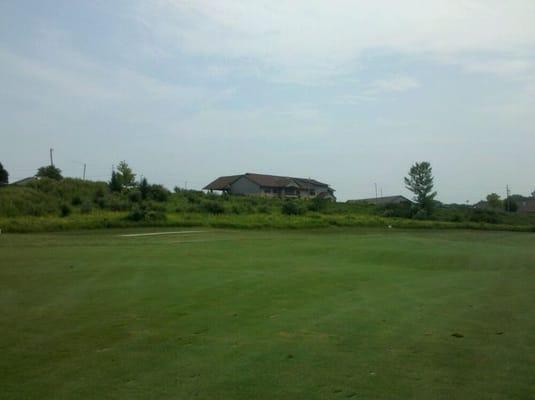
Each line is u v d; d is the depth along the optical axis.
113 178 51.59
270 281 12.10
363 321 8.14
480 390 5.17
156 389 5.11
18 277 12.39
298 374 5.58
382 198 92.56
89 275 12.75
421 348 6.64
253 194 74.56
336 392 5.07
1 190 42.16
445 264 17.44
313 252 20.12
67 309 8.86
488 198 87.81
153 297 9.98
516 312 8.98
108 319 8.13
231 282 11.86
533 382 5.42
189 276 12.71
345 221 45.41
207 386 5.20
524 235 41.47
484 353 6.45
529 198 93.00
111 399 4.84
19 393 4.99
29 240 24.77
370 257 18.83
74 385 5.21
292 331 7.44
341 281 12.47
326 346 6.68
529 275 14.52
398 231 42.16
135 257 16.89
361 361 6.07
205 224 38.00
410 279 13.23
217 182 82.19
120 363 5.92
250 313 8.63
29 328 7.55
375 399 4.91
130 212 38.78
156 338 7.01
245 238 28.11
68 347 6.57
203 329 7.52
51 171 55.88
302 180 87.19
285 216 46.12
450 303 9.82
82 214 39.06
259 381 5.36
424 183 57.94
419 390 5.15
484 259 18.84
